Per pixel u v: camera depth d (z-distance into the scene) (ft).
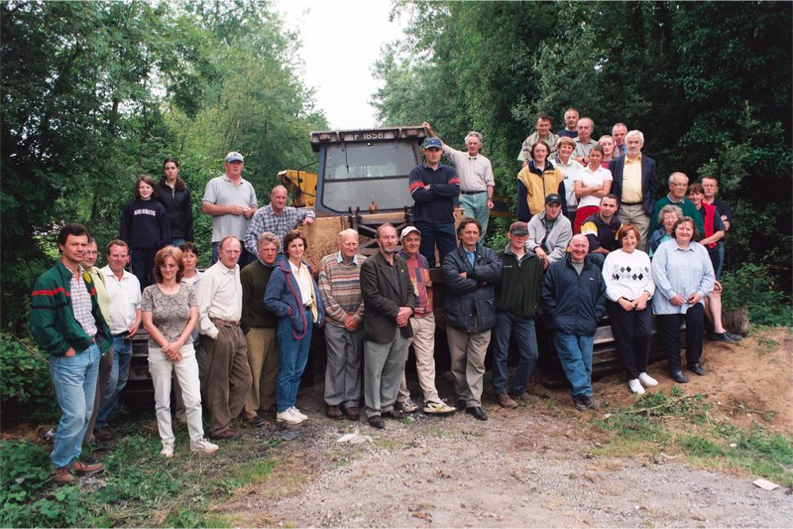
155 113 51.52
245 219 25.14
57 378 15.61
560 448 18.79
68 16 30.89
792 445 19.06
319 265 24.06
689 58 37.47
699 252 23.22
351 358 21.42
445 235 23.97
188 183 53.67
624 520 14.29
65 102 32.17
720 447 18.81
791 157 32.86
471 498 15.37
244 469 17.04
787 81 34.47
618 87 43.98
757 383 21.94
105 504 14.90
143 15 45.14
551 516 14.42
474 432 20.01
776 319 27.27
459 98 76.54
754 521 14.32
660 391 22.48
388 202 27.02
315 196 29.94
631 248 23.09
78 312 15.93
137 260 23.90
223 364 19.27
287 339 20.26
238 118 97.25
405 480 16.40
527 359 22.49
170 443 18.21
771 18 33.12
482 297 21.61
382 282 20.22
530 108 48.03
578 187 25.80
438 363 25.35
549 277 22.66
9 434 20.07
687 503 15.28
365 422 20.85
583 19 47.29
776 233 34.68
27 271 31.35
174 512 14.57
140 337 20.34
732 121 36.17
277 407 20.90
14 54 29.99
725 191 33.71
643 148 42.60
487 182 29.07
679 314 23.22
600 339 23.54
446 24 71.51
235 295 19.74
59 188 33.63
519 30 52.85
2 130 30.60
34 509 14.17
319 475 16.76
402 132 27.89
